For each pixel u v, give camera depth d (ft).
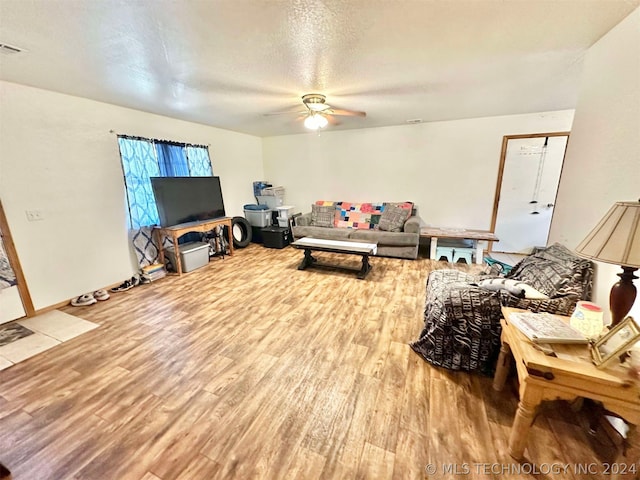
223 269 13.25
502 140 14.05
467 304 6.00
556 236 7.53
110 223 10.98
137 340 7.45
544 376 3.79
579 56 6.70
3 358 6.75
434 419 4.91
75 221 9.91
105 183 10.73
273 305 9.38
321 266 13.47
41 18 4.90
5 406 5.30
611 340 3.83
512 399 5.34
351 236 15.17
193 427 4.81
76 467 4.16
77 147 9.82
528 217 14.47
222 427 4.80
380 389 5.62
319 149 18.22
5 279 8.34
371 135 16.66
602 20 5.15
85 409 5.21
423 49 6.36
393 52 6.50
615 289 4.15
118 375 6.11
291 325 8.10
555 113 12.94
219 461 4.22
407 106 11.62
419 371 6.14
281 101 10.53
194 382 5.87
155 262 12.83
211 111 12.05
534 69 7.57
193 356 6.74
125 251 11.58
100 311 9.15
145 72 7.55
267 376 6.03
